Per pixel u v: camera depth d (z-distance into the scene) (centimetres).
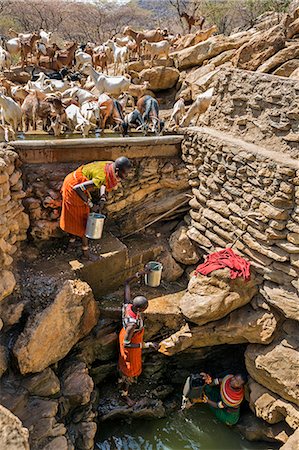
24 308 428
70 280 442
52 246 512
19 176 467
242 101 484
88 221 452
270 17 1063
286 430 455
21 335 398
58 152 495
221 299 454
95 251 501
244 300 463
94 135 573
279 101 432
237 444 476
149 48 869
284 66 661
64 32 2469
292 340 443
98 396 478
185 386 489
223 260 469
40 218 493
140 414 480
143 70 841
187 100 789
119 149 522
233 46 816
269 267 442
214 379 495
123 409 475
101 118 603
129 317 439
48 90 684
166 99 841
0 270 406
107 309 477
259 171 427
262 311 462
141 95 827
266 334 453
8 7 2345
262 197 431
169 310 488
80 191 434
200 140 520
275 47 683
